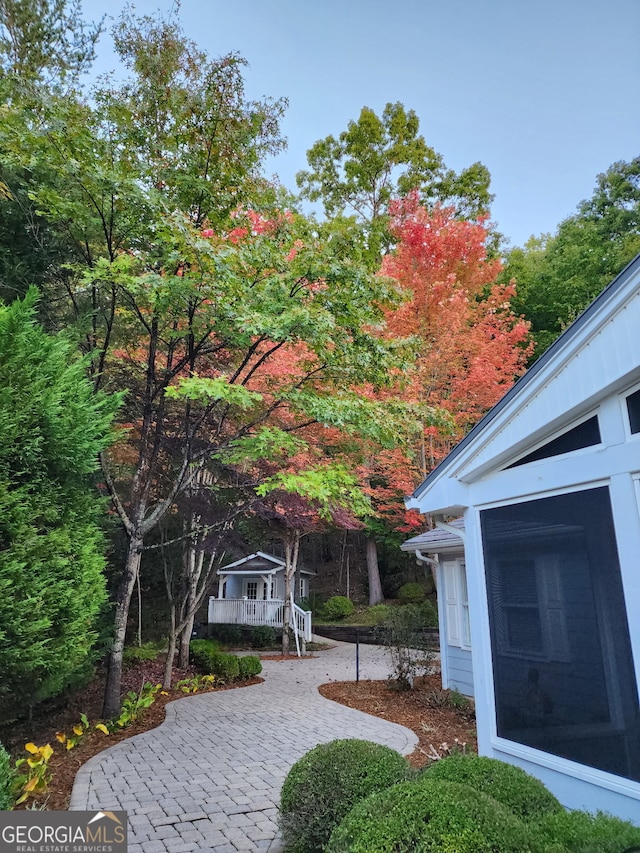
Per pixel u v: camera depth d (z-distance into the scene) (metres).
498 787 2.54
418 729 6.27
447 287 11.41
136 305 7.16
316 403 6.70
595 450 3.44
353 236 6.95
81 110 6.37
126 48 6.89
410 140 24.06
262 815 3.84
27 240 7.33
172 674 9.75
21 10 7.69
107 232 6.79
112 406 6.21
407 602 19.84
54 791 4.32
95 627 6.91
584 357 3.45
